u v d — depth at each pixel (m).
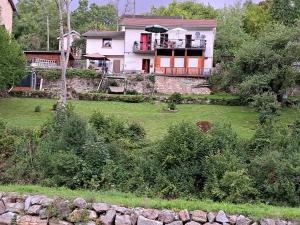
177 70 44.41
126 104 34.69
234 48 53.19
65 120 18.70
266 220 11.59
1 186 13.71
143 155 16.83
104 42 50.62
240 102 35.03
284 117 29.81
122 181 15.43
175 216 11.82
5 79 30.06
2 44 29.28
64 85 28.80
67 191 13.45
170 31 47.94
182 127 16.53
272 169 15.05
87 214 11.91
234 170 15.02
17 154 17.11
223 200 14.12
